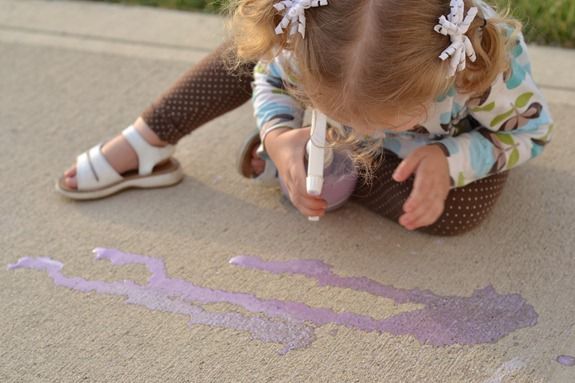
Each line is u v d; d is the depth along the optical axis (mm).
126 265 1716
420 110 1386
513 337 1492
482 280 1627
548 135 1720
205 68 1877
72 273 1699
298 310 1580
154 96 2271
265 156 1849
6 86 2346
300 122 1806
